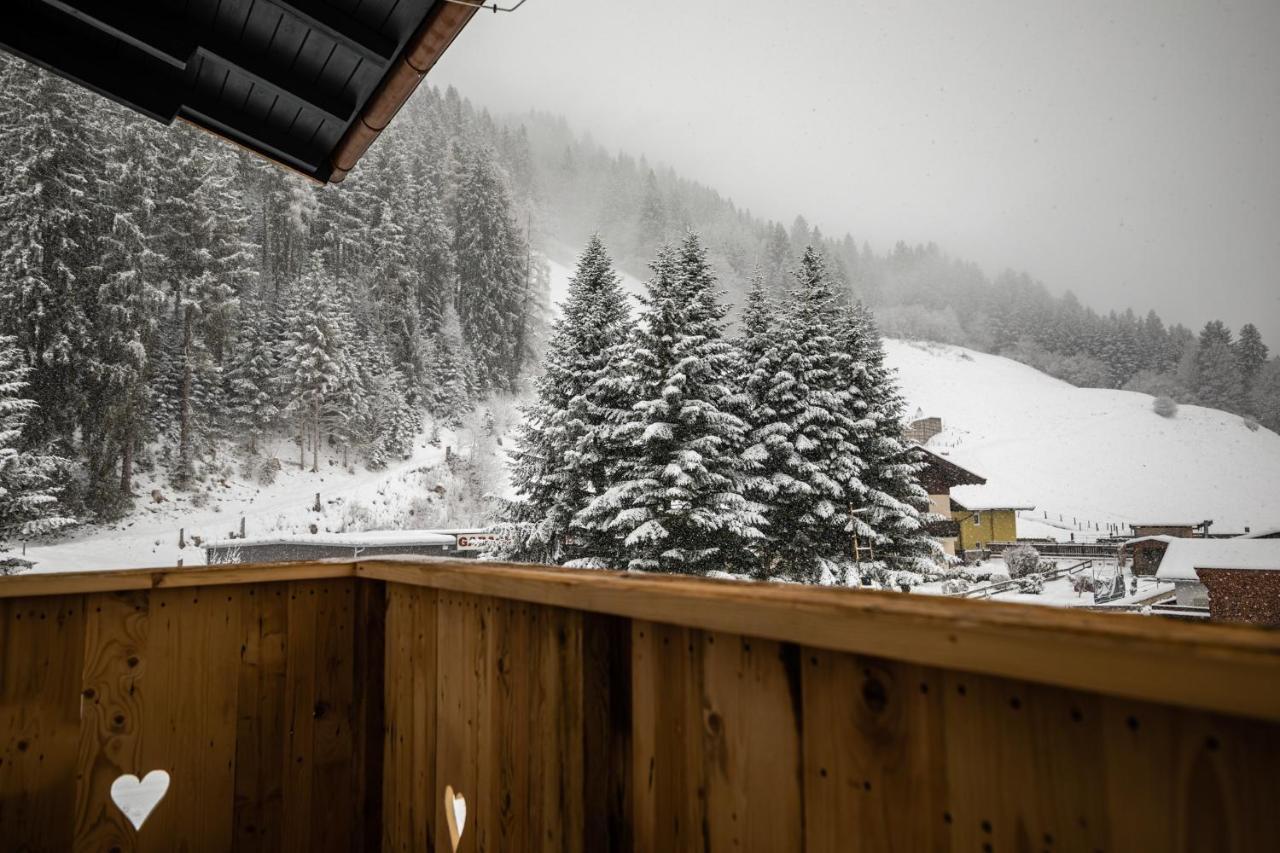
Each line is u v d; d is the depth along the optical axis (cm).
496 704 134
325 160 372
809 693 78
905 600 68
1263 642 41
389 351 5822
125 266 3741
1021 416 10638
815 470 2152
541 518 2073
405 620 173
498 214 7631
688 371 1958
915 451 2614
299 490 4319
